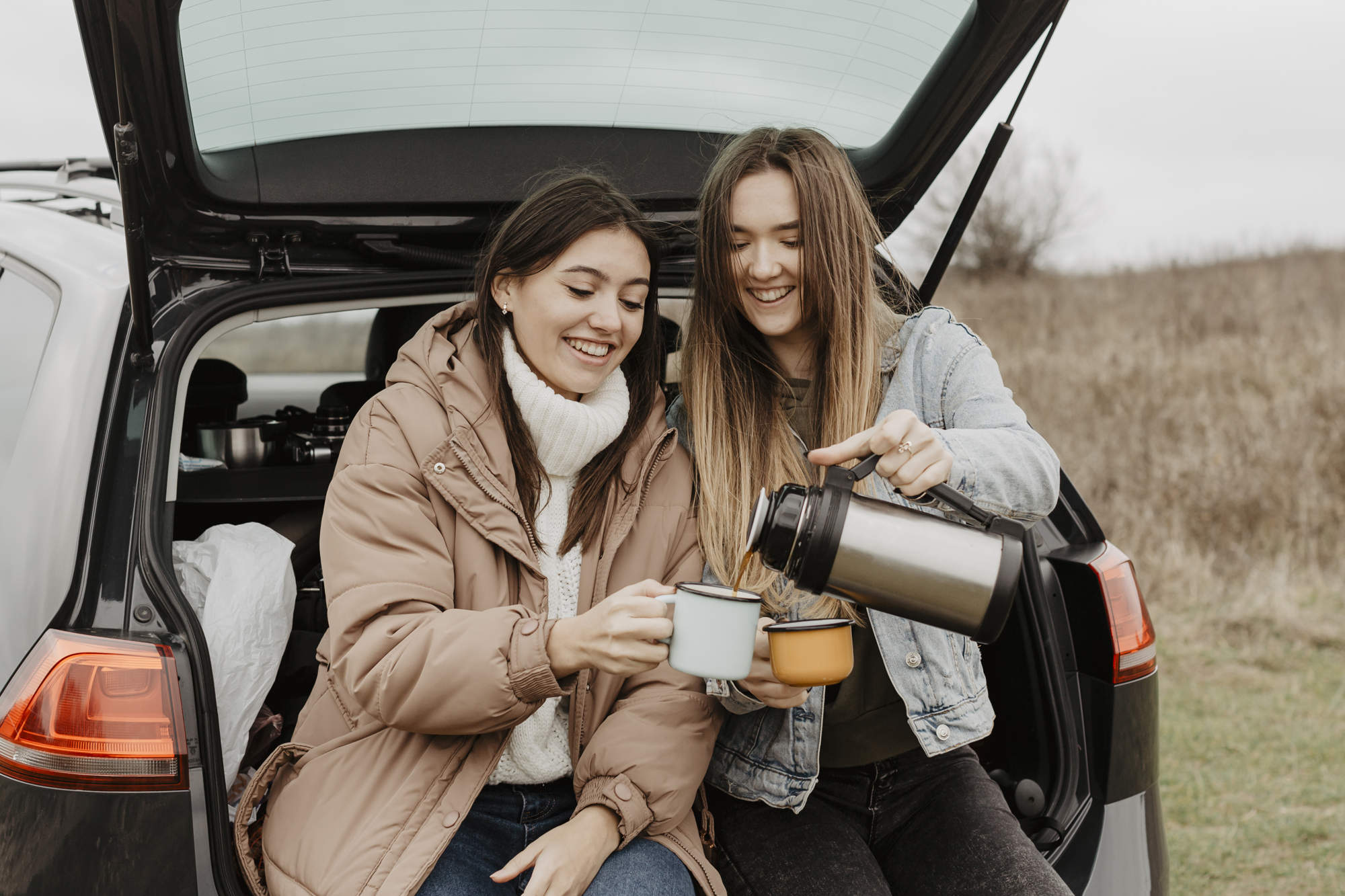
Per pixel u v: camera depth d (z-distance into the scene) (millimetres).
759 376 1707
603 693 1549
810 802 1649
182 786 1274
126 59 1286
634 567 1625
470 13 1565
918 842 1588
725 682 1543
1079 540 1905
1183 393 6789
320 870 1356
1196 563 4852
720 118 1897
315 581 1965
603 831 1428
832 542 1229
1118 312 9961
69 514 1375
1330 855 2754
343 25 1512
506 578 1511
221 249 1712
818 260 1592
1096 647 1790
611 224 1559
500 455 1521
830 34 1696
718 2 1629
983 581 1226
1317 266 10320
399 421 1509
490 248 1598
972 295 12094
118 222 1987
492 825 1521
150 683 1278
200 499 1928
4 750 1286
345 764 1438
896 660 1540
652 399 1705
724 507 1628
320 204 1699
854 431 1617
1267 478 5367
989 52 1606
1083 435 6336
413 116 1769
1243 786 3143
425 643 1342
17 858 1274
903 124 1818
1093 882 1628
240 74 1515
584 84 1771
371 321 3625
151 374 1520
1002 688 1833
